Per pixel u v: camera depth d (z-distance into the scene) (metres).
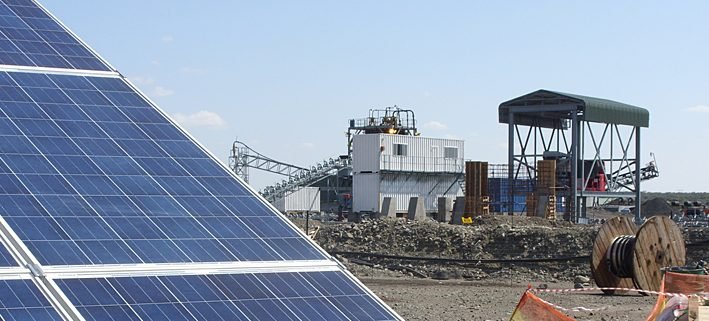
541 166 88.50
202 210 23.38
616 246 45.00
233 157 120.75
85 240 20.91
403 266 59.38
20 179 22.09
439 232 66.62
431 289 47.62
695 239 64.38
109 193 22.73
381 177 96.25
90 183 22.86
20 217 20.94
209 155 25.84
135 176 23.72
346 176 112.69
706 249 60.06
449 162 102.06
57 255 20.16
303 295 21.27
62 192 22.19
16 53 26.98
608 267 45.03
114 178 23.33
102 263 20.36
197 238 22.23
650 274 44.56
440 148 101.31
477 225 73.88
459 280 54.59
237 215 23.75
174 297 19.91
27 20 28.86
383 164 96.06
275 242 23.19
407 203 98.62
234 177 25.31
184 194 23.75
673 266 44.81
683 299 31.20
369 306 21.64
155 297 19.73
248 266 21.83
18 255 19.92
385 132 103.88
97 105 26.03
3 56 26.61
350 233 68.50
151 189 23.48
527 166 100.19
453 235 65.94
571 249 61.72
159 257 21.14
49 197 21.86
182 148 25.69
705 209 117.81
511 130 94.88
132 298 19.50
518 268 58.53
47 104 25.12
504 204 97.44
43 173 22.58
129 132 25.34
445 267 59.38
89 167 23.44
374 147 96.25
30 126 24.02
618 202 156.25
